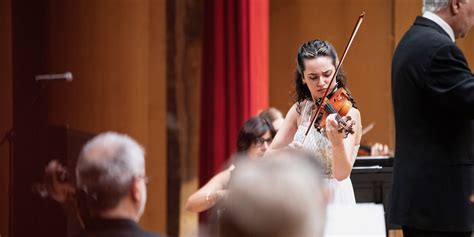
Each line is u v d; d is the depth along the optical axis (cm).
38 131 1101
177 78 1394
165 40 1388
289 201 327
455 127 586
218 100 1245
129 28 1356
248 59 1237
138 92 1361
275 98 1334
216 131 1245
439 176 588
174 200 1392
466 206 587
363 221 544
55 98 1277
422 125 593
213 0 1245
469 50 1302
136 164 481
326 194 344
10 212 1076
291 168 334
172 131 1393
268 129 876
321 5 1327
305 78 706
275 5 1333
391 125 1315
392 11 1312
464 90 565
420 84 586
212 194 881
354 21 1321
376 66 1318
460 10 598
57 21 1305
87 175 477
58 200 941
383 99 1317
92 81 1334
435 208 590
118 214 473
